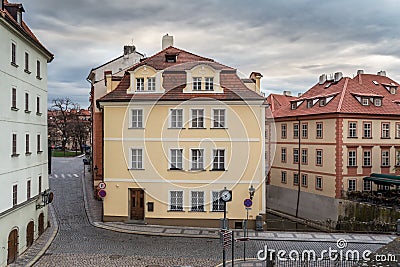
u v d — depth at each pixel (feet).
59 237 74.18
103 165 84.12
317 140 120.47
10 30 61.41
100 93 113.91
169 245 69.46
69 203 105.60
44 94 80.79
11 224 61.26
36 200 73.31
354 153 113.39
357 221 95.61
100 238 73.56
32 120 72.69
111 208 84.28
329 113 114.11
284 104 161.79
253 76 79.30
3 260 58.03
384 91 131.64
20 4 70.33
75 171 178.50
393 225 81.25
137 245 69.26
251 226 80.94
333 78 137.69
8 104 61.00
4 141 59.31
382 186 115.34
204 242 71.61
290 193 132.57
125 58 131.95
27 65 70.33
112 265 58.75
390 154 117.39
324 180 116.88
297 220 123.24
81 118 314.14
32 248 67.62
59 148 312.71
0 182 57.62
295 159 130.72
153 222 82.28
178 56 88.38
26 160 68.85
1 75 58.23
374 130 115.75
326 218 115.03
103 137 83.92
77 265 58.80
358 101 117.08
